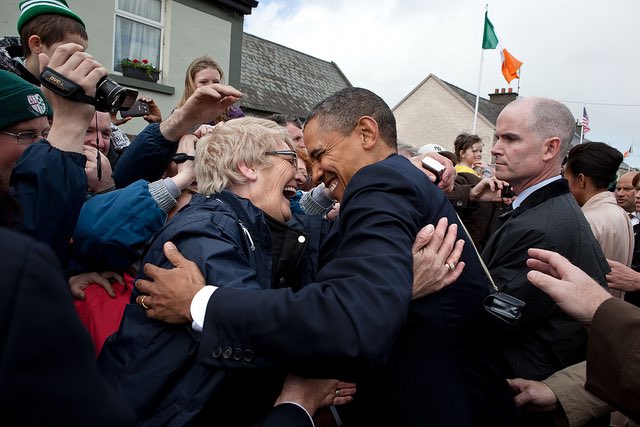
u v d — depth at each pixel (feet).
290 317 2.80
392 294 2.81
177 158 5.30
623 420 6.72
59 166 3.93
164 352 3.39
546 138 5.95
